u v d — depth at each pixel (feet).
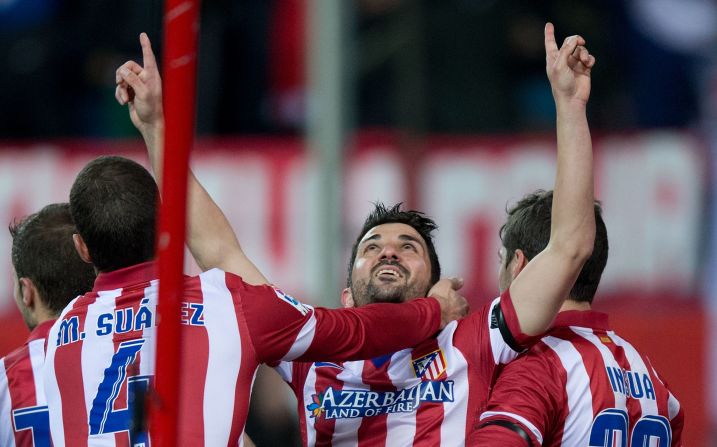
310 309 40.42
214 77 90.07
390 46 86.17
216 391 38.93
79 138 93.71
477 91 86.38
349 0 73.82
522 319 41.45
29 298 44.24
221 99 90.48
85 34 94.43
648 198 80.94
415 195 80.89
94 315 40.40
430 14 86.38
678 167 80.84
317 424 44.14
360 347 40.60
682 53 93.61
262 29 90.68
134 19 93.86
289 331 39.65
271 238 81.66
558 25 89.71
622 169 81.25
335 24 67.56
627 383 42.14
